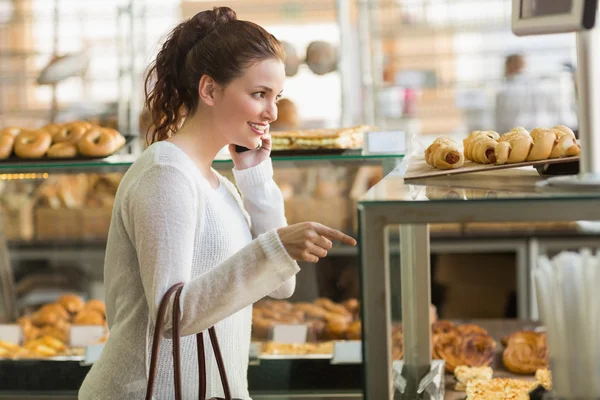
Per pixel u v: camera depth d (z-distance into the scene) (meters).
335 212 3.52
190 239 1.62
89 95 5.27
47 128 2.56
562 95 4.93
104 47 5.23
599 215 1.20
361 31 5.08
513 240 4.06
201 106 1.79
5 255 3.46
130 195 1.63
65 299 3.25
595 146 1.36
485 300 4.10
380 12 5.30
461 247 4.09
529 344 2.28
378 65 5.14
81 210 3.68
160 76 1.83
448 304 4.14
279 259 1.55
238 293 1.55
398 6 5.22
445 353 2.19
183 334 1.58
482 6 5.20
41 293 3.57
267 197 2.05
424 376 1.81
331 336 2.78
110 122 4.02
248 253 1.56
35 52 4.76
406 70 5.24
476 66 5.39
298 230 1.55
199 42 1.77
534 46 5.14
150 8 5.33
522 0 1.40
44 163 2.45
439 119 5.38
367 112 5.13
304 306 2.99
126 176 1.70
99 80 5.02
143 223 1.59
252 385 2.47
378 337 1.26
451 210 1.22
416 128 5.17
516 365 2.24
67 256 3.62
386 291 1.25
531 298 4.07
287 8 5.61
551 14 1.35
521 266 4.05
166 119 1.85
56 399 2.52
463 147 1.81
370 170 3.48
